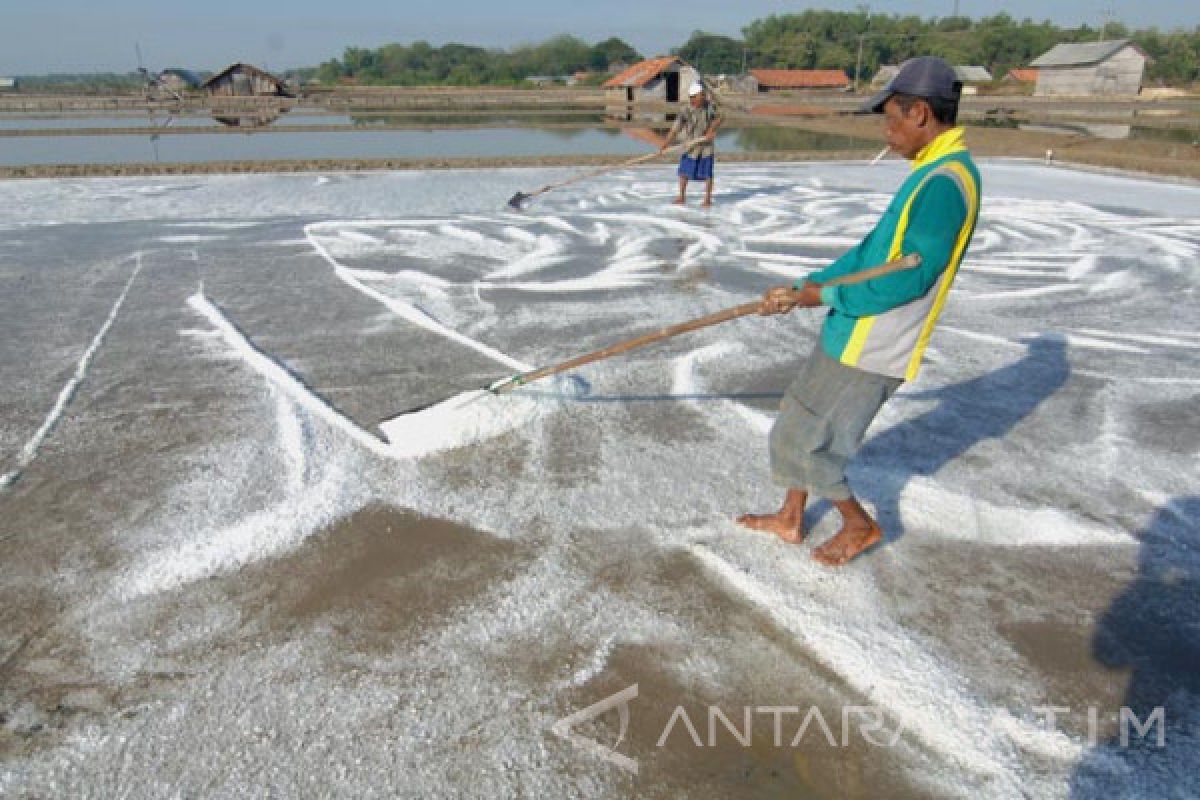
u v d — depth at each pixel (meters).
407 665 2.43
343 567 2.88
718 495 3.38
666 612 2.68
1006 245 8.23
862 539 2.86
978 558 3.00
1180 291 6.59
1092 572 2.93
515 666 2.44
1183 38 70.88
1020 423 4.14
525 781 2.05
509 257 7.44
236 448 3.71
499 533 3.10
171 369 4.64
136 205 9.90
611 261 7.36
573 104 32.19
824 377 2.57
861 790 2.05
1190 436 4.03
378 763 2.09
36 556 2.90
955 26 100.25
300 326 5.43
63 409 4.09
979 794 2.04
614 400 4.32
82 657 2.43
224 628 2.57
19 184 11.39
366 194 10.87
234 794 1.99
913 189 2.29
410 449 3.71
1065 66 50.12
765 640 2.56
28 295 6.03
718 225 9.05
